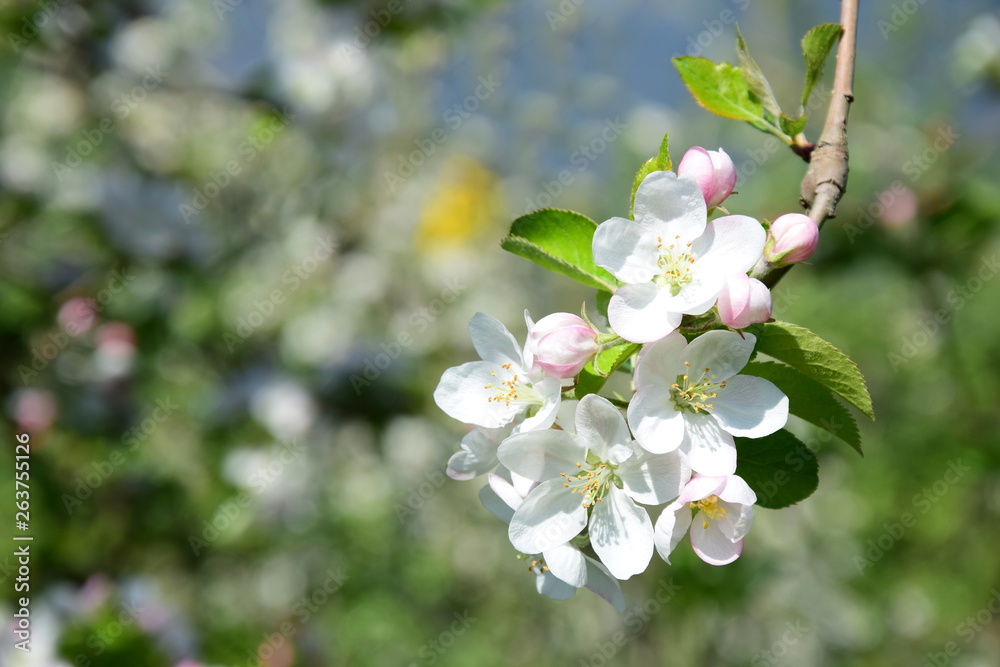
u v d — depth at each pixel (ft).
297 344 3.80
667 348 1.66
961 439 3.82
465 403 1.71
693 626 3.80
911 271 3.46
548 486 1.66
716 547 1.66
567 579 1.65
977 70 4.02
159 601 2.68
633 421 1.64
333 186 4.01
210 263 3.49
